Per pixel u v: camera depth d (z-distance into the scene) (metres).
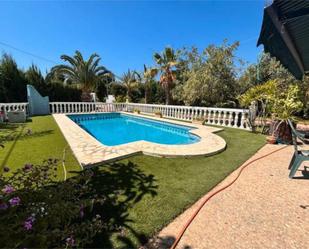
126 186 3.11
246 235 2.08
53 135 6.78
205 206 2.63
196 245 1.93
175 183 3.27
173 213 2.42
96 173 3.60
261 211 2.53
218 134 7.62
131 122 13.73
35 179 2.15
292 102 6.30
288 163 4.39
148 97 24.11
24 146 5.34
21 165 3.88
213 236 2.06
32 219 1.55
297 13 2.32
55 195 2.00
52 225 1.69
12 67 14.49
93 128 11.45
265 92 7.37
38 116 12.51
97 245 1.86
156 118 12.18
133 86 23.92
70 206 1.91
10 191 1.76
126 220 2.25
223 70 14.13
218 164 4.25
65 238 1.66
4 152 4.75
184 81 17.14
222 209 2.57
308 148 5.68
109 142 8.15
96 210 2.42
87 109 16.42
